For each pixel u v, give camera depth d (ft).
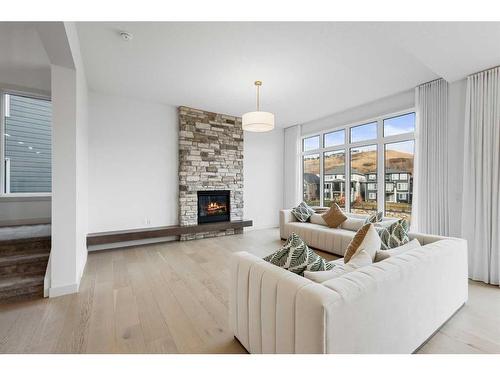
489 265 9.45
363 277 4.35
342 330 3.74
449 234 10.91
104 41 8.85
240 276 5.51
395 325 4.71
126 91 13.89
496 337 5.97
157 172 16.05
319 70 11.14
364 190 16.57
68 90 8.48
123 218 14.88
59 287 8.28
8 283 8.16
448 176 11.11
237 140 19.24
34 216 12.44
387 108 14.84
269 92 13.92
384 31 7.40
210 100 15.43
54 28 6.40
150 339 5.95
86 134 12.68
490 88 9.43
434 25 6.96
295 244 5.18
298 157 21.45
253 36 8.49
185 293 8.52
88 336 6.05
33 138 12.73
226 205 18.98
